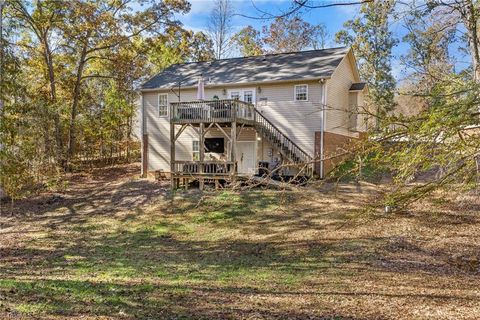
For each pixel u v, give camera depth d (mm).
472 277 8844
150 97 24141
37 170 20406
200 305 7074
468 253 10445
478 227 12156
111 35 26766
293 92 20500
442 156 3002
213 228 14586
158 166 23938
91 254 12281
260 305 7105
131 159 31828
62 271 10266
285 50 35281
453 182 3174
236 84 21438
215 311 6703
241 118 19391
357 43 30375
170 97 23484
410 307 6922
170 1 26828
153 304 7055
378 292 7914
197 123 19891
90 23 25547
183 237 13883
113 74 29234
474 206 13492
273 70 21750
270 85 20984
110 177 25000
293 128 20422
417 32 8156
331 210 14766
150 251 12445
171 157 20203
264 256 11367
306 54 22953
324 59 21578
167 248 12734
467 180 3107
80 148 28641
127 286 8469
